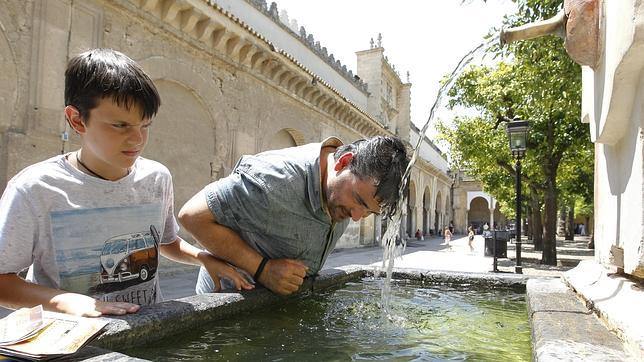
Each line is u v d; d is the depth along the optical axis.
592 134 2.04
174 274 7.88
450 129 17.64
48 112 5.86
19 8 5.56
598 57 1.71
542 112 10.34
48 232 1.50
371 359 1.29
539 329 1.26
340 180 1.75
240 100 10.19
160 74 7.86
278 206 1.83
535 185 13.05
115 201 1.66
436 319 1.88
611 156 1.85
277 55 10.85
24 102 5.62
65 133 6.02
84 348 0.98
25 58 5.63
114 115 1.28
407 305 2.17
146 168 1.85
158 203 1.84
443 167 40.44
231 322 1.60
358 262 11.29
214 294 1.69
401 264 11.39
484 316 1.96
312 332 1.58
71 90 1.32
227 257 1.90
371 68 21.72
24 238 1.41
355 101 19.56
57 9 6.00
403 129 26.73
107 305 1.30
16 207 1.42
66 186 1.54
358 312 1.94
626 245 1.55
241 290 1.83
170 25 7.98
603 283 1.74
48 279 1.55
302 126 13.28
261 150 11.08
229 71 9.82
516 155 8.71
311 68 15.27
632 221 1.47
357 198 1.71
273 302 1.94
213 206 1.87
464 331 1.68
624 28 1.28
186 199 8.66
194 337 1.42
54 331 0.99
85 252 1.57
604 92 1.60
